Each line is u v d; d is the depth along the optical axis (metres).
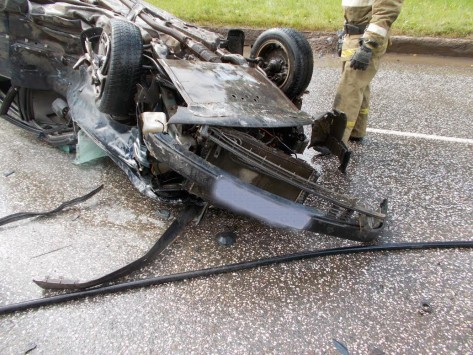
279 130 2.89
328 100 5.18
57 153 3.71
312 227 2.40
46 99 4.00
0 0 3.37
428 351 2.05
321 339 2.09
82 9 3.34
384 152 4.04
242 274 2.48
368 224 2.59
